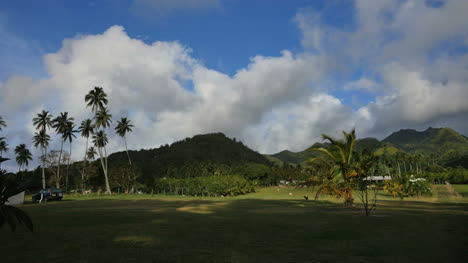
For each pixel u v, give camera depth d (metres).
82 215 13.54
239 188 60.16
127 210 16.30
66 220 11.56
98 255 5.82
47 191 34.56
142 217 12.62
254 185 71.44
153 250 6.26
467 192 44.06
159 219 11.85
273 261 5.38
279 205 20.33
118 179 68.25
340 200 27.56
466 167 133.88
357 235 8.11
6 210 5.46
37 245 6.80
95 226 9.85
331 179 19.41
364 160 15.74
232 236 7.96
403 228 9.26
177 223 10.62
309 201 25.83
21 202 29.34
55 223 10.65
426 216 12.43
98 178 76.44
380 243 7.00
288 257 5.68
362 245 6.79
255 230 9.03
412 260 5.41
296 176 115.81
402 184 31.92
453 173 89.19
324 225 10.06
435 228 9.18
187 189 59.78
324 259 5.53
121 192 76.00
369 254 5.91
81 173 66.38
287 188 89.56
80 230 9.00
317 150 19.23
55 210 17.09
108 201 28.22
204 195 60.44
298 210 16.12
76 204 24.19
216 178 58.16
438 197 31.34
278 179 119.50
